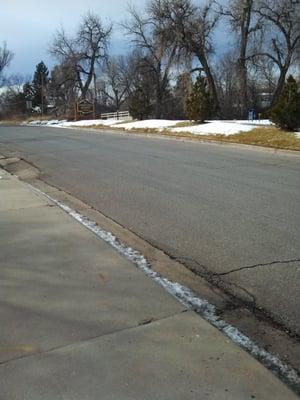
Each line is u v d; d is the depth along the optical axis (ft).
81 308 13.99
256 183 33.68
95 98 233.14
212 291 15.76
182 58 136.67
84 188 33.96
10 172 43.04
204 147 57.88
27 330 12.75
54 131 95.25
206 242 20.86
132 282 15.92
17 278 16.30
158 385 10.30
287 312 14.35
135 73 194.08
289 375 10.84
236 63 139.13
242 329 13.16
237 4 131.34
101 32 226.17
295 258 18.57
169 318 13.35
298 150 50.72
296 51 132.05
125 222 24.45
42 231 21.79
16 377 10.68
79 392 10.12
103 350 11.70
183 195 30.30
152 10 140.87
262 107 177.27
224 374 10.66
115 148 58.18
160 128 83.66
